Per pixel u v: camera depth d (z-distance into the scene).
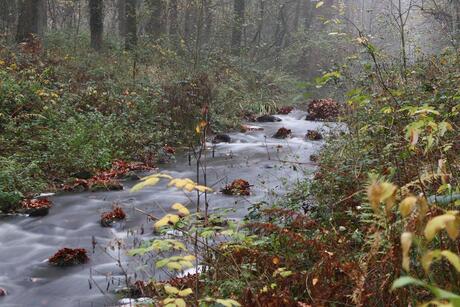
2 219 7.49
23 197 8.18
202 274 3.86
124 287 4.96
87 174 9.52
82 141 10.28
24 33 17.80
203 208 7.60
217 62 20.83
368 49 5.03
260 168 10.16
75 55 17.06
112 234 6.87
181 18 27.19
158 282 4.24
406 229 2.35
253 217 4.98
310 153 11.17
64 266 5.86
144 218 7.45
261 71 23.27
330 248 3.45
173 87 14.03
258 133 14.41
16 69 13.09
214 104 15.27
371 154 5.24
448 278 2.51
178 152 11.91
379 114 5.59
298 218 3.87
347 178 5.15
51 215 7.67
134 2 21.66
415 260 2.56
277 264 3.56
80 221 7.41
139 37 22.67
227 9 32.41
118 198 8.48
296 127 15.33
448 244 2.53
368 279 2.81
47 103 11.52
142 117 12.45
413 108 3.12
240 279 3.45
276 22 35.38
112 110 12.40
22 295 5.23
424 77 6.96
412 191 3.34
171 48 21.91
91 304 4.81
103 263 5.88
